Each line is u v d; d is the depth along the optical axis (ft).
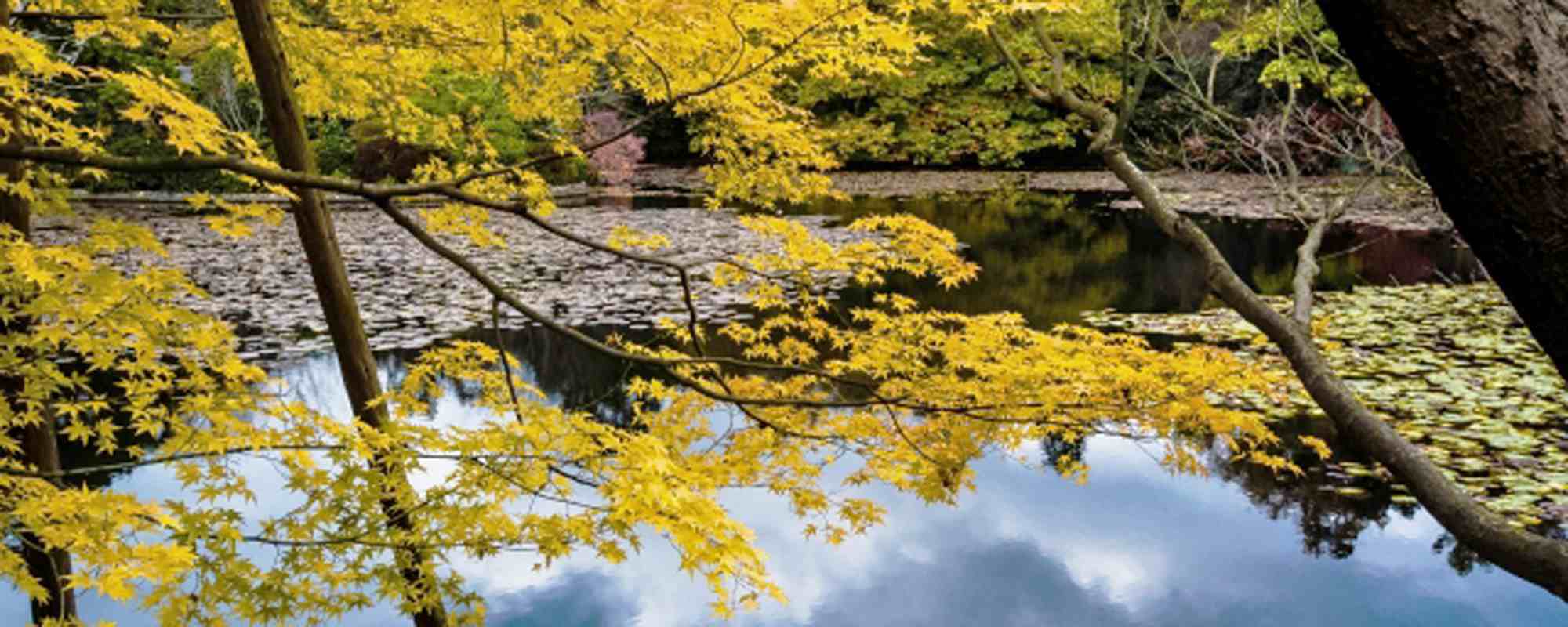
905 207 62.49
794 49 7.40
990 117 85.25
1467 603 14.16
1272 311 6.55
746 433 9.42
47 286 6.24
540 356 26.71
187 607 6.11
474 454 6.43
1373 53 2.67
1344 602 14.25
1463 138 2.60
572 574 15.84
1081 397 8.29
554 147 7.64
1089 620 13.99
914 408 8.37
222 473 6.68
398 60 12.39
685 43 7.45
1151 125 71.92
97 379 23.73
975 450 9.12
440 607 7.69
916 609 14.42
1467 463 17.93
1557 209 2.52
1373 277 38.27
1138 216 56.85
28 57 5.64
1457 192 2.70
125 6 12.09
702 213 58.08
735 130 9.35
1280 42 13.52
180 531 5.89
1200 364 8.35
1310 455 19.69
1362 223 51.13
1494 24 2.50
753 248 43.88
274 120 10.62
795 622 14.14
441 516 6.42
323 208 10.94
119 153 54.29
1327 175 66.18
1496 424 19.95
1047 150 90.33
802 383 10.04
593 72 10.21
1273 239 47.32
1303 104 46.34
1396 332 28.40
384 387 22.75
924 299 34.35
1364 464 19.20
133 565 5.43
